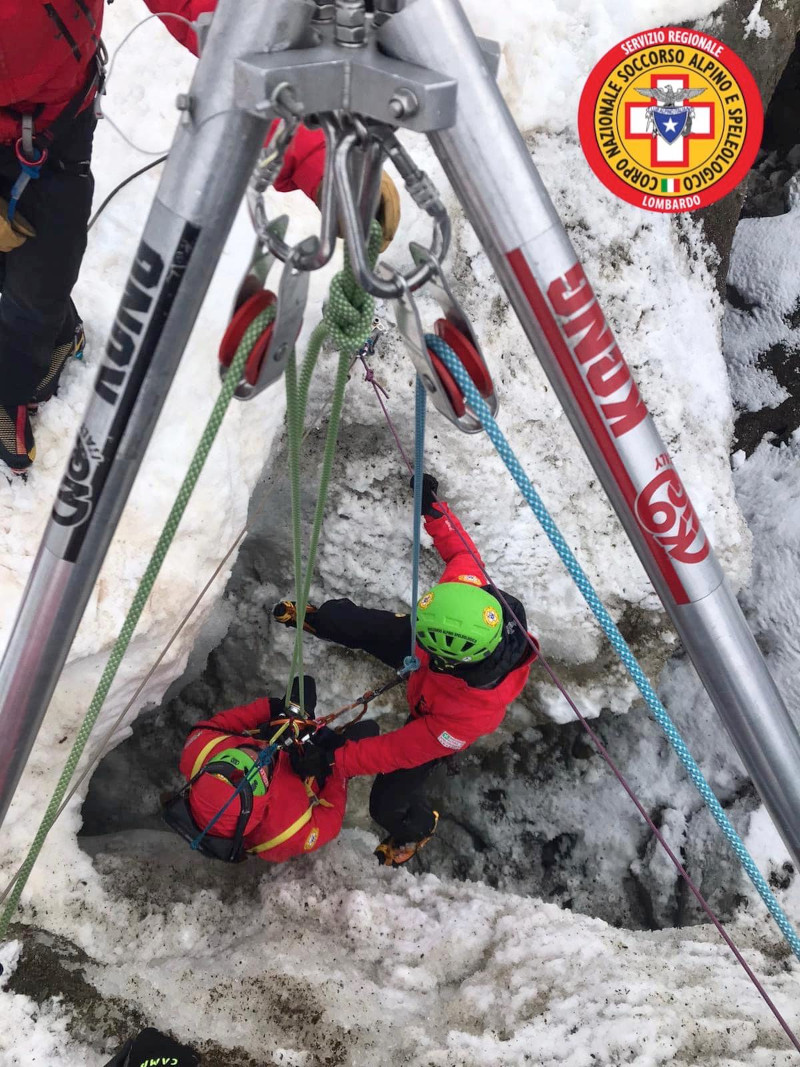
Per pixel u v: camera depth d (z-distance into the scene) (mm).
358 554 3465
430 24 629
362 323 802
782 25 3707
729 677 900
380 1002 2836
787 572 4090
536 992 2859
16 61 1399
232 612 3801
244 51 643
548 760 4215
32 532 2365
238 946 2998
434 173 3043
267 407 2908
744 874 3686
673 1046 2625
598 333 748
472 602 2660
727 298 4742
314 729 2986
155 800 4039
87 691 2600
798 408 4492
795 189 4824
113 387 822
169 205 713
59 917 2801
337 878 3359
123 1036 2533
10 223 1684
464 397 810
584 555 3477
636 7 3279
